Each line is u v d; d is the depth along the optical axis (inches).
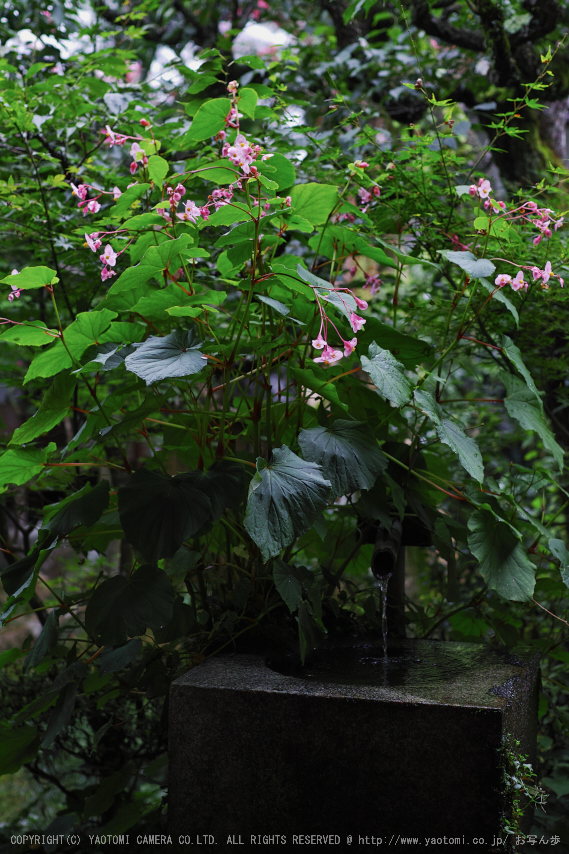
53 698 65.7
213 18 160.7
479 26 118.2
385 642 69.7
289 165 67.6
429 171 89.0
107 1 143.9
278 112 92.7
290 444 80.4
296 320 69.2
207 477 64.2
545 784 75.9
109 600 61.6
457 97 124.7
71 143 103.4
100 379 102.3
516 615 83.7
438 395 75.0
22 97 88.4
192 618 66.6
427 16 121.0
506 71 108.7
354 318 57.4
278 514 56.2
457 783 49.4
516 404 74.5
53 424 69.1
